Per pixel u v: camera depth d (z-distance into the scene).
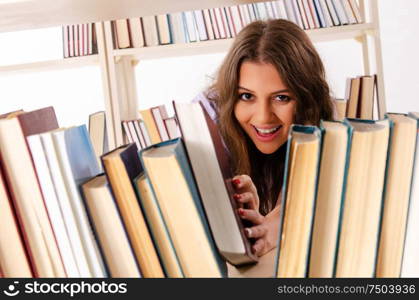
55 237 0.47
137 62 2.25
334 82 2.47
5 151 0.45
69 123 2.62
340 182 0.44
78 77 2.58
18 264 0.48
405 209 0.46
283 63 1.07
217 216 0.52
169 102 2.62
